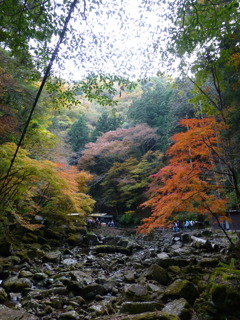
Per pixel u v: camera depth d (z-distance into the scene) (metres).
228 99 9.15
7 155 5.71
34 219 12.20
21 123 9.55
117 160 25.97
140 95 34.59
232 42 5.16
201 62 5.61
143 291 4.43
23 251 8.38
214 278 3.51
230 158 4.91
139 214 22.28
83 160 24.42
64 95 4.58
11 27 3.33
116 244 12.52
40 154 11.75
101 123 31.00
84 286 4.96
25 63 4.41
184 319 3.19
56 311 3.97
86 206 13.20
